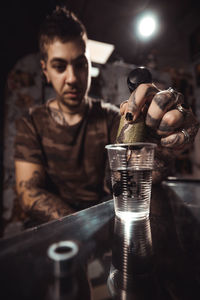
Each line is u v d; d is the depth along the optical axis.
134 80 0.59
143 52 3.66
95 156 1.39
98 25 3.18
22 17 2.70
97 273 0.29
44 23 1.26
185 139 0.61
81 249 0.36
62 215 0.94
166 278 0.27
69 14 1.29
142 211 0.51
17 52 2.80
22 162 1.33
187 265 0.31
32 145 1.37
